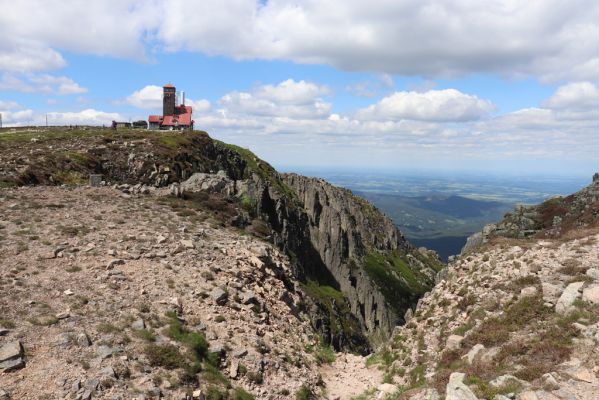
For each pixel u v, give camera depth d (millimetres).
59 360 17656
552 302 24016
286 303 34125
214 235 40156
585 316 20891
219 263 32969
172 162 84812
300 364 25625
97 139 90875
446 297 32469
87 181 67688
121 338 20188
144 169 78938
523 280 27875
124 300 24016
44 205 41062
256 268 35500
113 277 26500
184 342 21516
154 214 43156
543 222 59031
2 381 15859
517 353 20172
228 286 29781
